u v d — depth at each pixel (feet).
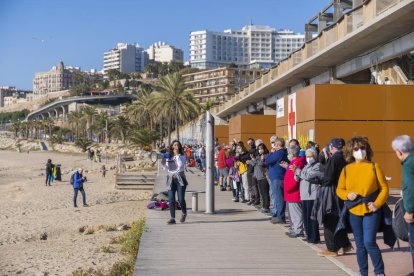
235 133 120.47
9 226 62.64
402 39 67.00
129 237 43.27
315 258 26.04
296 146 30.91
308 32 101.14
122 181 105.81
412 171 16.78
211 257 26.50
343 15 72.74
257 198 49.16
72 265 39.34
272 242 30.55
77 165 248.11
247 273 23.08
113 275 32.96
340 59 85.76
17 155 399.85
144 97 282.36
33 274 36.99
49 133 645.92
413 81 74.79
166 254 27.35
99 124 471.62
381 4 61.05
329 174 24.23
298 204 31.81
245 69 531.50
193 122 222.48
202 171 109.29
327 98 54.49
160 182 85.87
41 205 86.22
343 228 20.56
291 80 112.88
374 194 19.34
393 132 54.80
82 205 83.05
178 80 213.66
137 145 233.76
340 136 54.34
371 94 54.95
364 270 19.89
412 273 21.99
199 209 47.60
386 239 19.86
